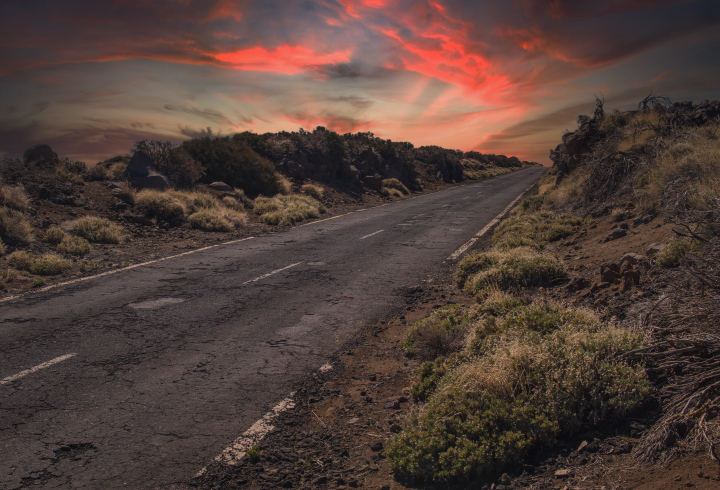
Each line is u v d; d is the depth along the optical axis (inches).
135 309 281.1
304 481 127.2
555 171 1359.5
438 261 445.1
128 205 627.8
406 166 1643.7
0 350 212.2
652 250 276.7
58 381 182.9
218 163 895.7
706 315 150.6
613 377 141.6
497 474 121.2
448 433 133.0
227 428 153.5
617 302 230.1
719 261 175.2
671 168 418.0
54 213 536.7
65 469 128.3
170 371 196.2
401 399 175.9
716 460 97.6
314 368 205.2
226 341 233.8
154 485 123.0
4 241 422.6
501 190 1457.9
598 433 127.4
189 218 616.4
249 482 126.0
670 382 139.3
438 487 121.3
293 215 735.1
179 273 378.3
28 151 706.2
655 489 95.0
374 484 125.3
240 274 379.6
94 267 391.2
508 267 326.6
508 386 148.9
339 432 154.1
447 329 227.6
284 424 157.8
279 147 1154.7
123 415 158.9
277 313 282.2
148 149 776.9
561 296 278.8
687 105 599.5
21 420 153.1
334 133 1296.8
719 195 275.3
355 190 1206.9
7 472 125.8
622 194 515.2
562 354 159.9
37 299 299.1
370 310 292.7
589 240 429.7
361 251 491.2
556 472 113.5
